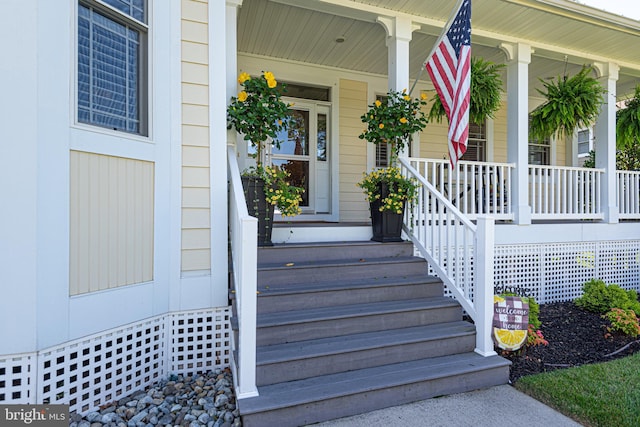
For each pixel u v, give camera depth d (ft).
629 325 11.65
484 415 7.39
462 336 9.36
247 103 11.50
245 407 6.67
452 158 11.57
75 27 7.24
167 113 9.24
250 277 7.09
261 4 13.62
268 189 11.20
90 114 7.73
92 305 7.53
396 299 10.59
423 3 13.51
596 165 18.42
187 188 9.55
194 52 9.65
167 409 7.73
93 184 7.53
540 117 16.16
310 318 8.86
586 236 17.06
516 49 16.10
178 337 9.46
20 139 6.31
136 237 8.54
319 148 19.63
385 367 8.47
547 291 16.17
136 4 8.78
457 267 10.61
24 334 6.41
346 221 19.89
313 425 6.99
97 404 7.66
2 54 6.20
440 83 12.16
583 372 9.05
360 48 17.39
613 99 18.21
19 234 6.33
